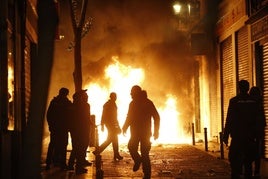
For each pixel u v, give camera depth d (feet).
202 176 41.01
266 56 53.67
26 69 52.37
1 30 36.01
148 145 37.52
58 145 45.24
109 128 53.01
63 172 44.09
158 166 48.14
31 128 22.48
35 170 22.59
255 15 53.21
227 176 40.86
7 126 35.96
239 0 62.90
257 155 34.96
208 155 58.34
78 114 44.01
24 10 46.01
